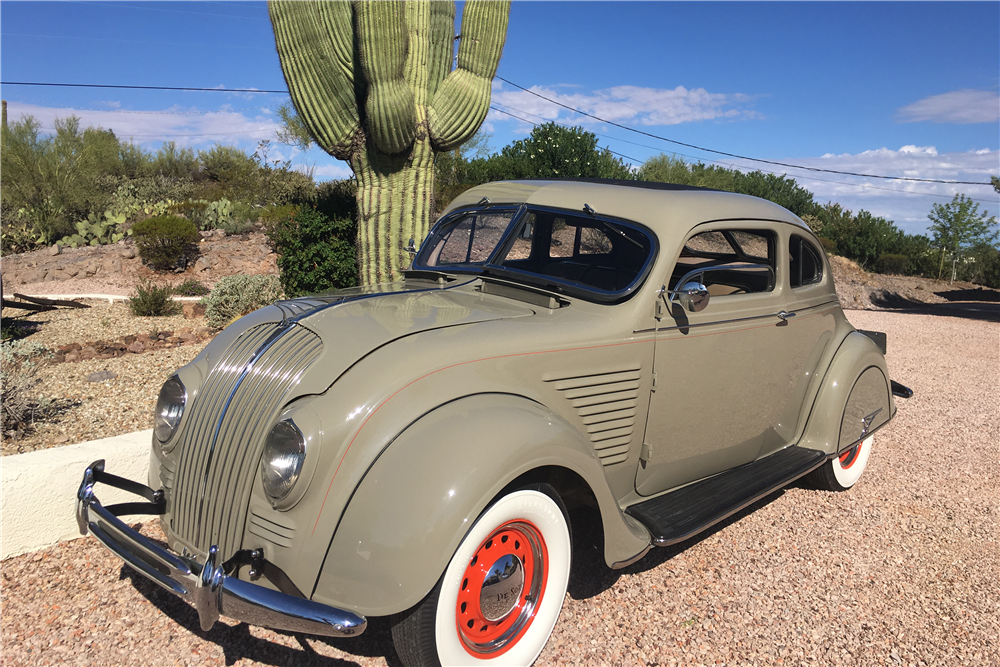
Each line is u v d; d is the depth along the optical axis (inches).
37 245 690.2
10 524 121.6
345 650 101.1
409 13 263.0
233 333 112.1
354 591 81.5
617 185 138.7
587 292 118.6
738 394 136.3
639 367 115.6
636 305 115.0
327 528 84.1
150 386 224.4
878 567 135.4
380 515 82.4
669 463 126.3
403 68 255.6
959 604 123.6
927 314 677.3
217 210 727.1
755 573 130.0
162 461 106.0
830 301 167.6
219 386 101.0
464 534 82.8
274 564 86.7
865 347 168.9
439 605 84.4
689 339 123.0
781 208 156.9
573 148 880.9
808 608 119.4
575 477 101.1
